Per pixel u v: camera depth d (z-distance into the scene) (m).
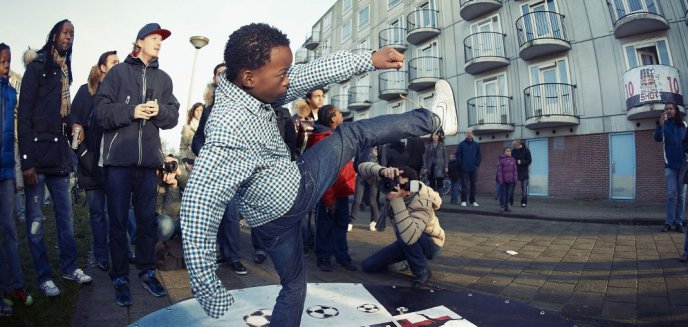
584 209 10.55
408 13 21.89
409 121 1.95
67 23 2.96
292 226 1.79
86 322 2.46
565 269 4.11
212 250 1.51
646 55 13.10
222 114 1.55
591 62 14.09
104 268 3.71
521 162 11.30
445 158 11.47
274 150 1.70
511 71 16.34
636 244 5.36
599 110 13.87
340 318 2.36
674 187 6.32
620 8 13.45
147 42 3.01
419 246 3.58
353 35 27.84
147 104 2.81
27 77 2.81
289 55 1.64
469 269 4.14
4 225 2.62
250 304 2.58
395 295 2.77
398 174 3.35
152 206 3.08
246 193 1.64
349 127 1.87
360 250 5.08
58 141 2.98
